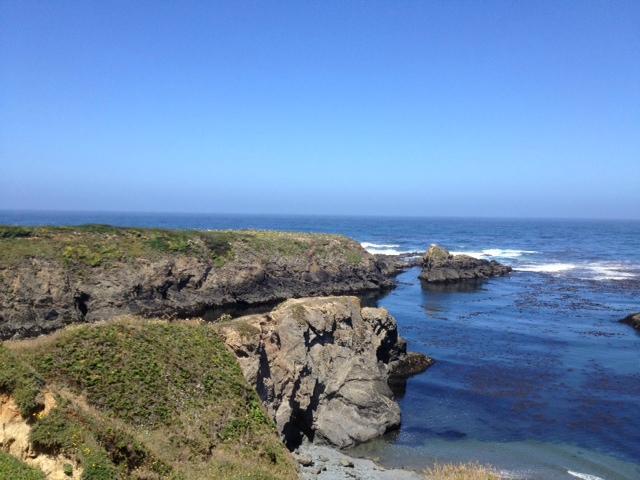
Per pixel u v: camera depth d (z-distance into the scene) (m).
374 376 31.88
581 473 25.20
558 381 37.91
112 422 18.33
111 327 23.62
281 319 29.36
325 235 89.75
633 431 29.94
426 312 62.47
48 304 51.06
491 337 50.16
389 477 24.28
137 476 16.03
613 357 43.81
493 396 35.12
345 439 28.84
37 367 20.38
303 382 29.05
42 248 55.22
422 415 32.31
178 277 62.31
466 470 24.86
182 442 20.11
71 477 14.55
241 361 26.08
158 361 22.92
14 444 14.76
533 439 29.08
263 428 23.47
